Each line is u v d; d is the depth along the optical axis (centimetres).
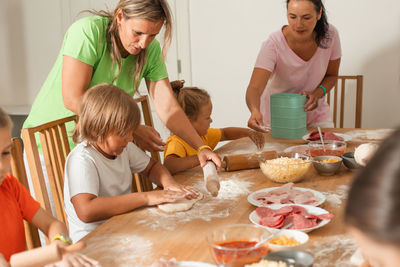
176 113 193
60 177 172
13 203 130
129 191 166
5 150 111
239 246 102
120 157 162
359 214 45
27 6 448
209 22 404
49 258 95
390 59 361
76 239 147
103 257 111
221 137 246
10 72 471
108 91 147
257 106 239
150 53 191
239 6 393
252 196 145
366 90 372
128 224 130
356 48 368
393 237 42
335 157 177
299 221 119
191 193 147
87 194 141
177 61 418
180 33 412
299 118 226
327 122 269
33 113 195
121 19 166
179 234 122
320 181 163
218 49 406
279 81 261
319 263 103
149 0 157
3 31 461
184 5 405
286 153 173
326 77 270
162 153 429
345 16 366
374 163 46
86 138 150
